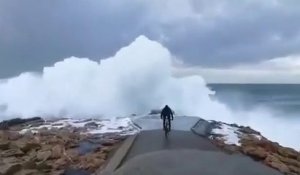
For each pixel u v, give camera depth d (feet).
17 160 46.11
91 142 62.49
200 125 81.05
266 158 51.06
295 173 47.55
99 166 45.60
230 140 65.62
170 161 29.09
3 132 70.79
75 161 48.80
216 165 28.53
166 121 68.13
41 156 49.29
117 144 59.98
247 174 27.27
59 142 61.21
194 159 29.68
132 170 28.14
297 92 472.44
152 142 56.13
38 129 79.56
